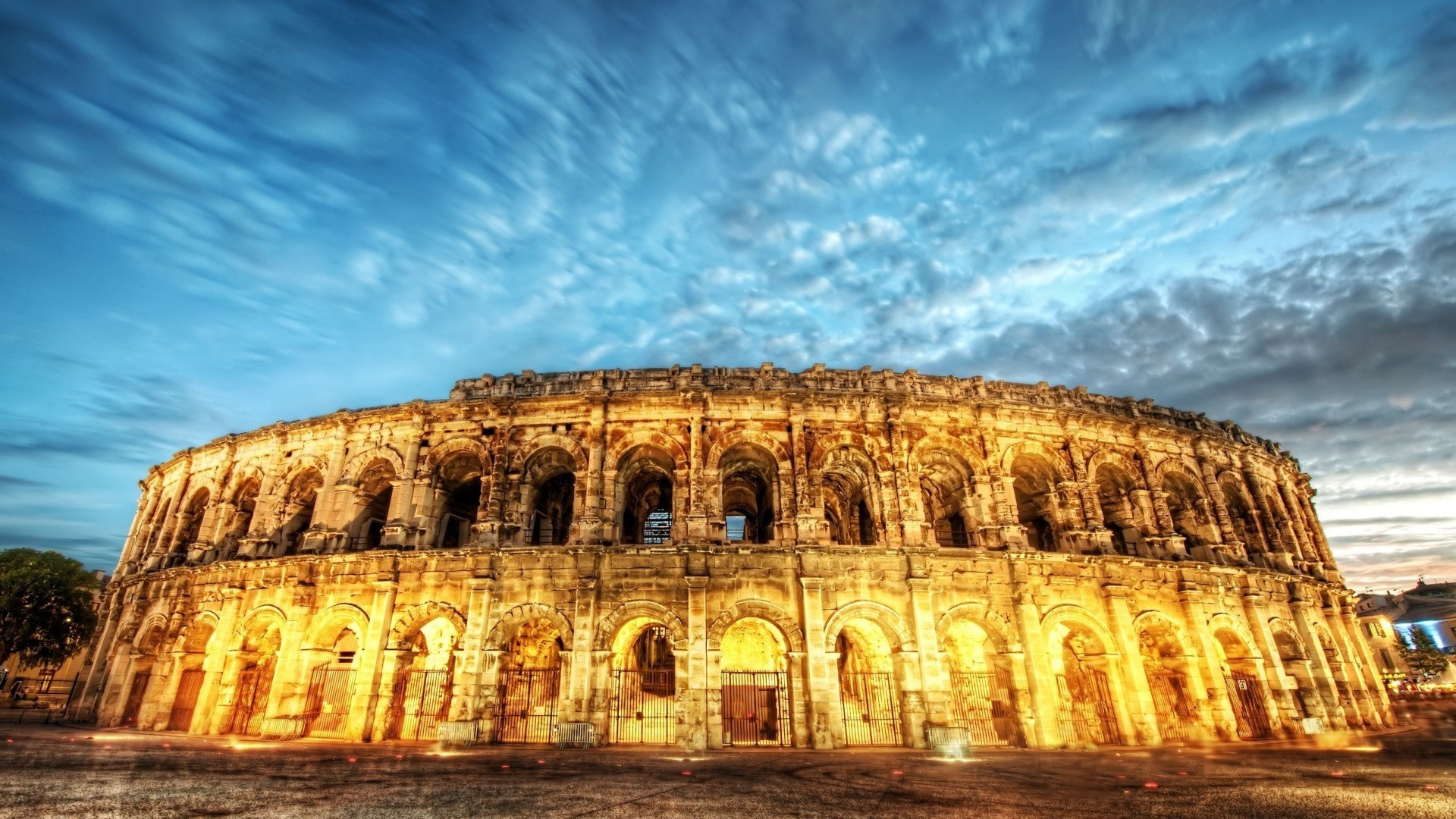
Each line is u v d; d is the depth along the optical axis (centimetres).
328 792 1800
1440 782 2078
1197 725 3609
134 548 5262
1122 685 3516
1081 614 3619
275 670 3541
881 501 3712
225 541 4338
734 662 4422
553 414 3925
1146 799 1802
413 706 3603
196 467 4862
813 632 3300
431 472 3903
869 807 1681
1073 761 2720
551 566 3459
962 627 3947
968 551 3525
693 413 3847
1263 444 5194
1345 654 4550
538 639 4159
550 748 3078
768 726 3606
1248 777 2216
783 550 3425
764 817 1544
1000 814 1588
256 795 1714
